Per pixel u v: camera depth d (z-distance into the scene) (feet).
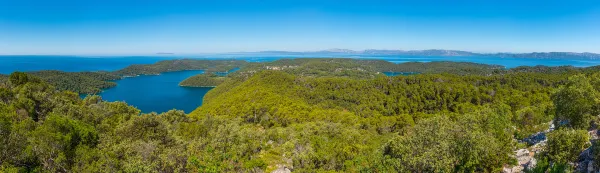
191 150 101.71
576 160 70.54
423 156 71.87
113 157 82.69
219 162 95.81
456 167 75.20
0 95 163.53
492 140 79.82
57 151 78.38
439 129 81.30
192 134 144.46
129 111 211.82
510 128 117.80
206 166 88.94
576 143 71.20
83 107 184.03
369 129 247.50
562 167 69.21
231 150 114.21
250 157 117.80
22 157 72.43
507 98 299.79
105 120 154.30
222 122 224.94
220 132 140.77
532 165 76.59
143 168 76.54
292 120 284.20
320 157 99.35
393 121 257.14
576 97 92.58
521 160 84.28
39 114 164.55
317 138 138.00
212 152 105.91
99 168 75.82
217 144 117.19
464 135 76.95
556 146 74.28
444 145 73.51
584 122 89.97
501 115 123.95
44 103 175.11
